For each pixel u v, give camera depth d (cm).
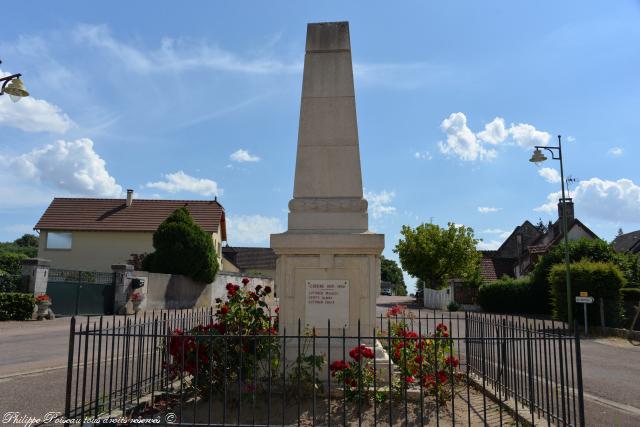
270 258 7000
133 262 3616
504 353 703
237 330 668
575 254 2795
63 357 1127
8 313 1884
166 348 694
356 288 736
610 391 902
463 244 4350
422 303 4709
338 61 816
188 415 596
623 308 2027
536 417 611
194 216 4062
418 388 665
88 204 4034
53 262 3766
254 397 584
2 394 758
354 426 565
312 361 581
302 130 802
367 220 764
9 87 1289
